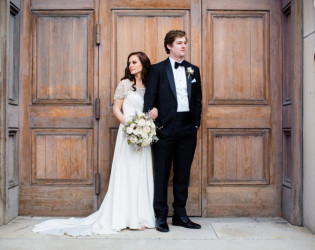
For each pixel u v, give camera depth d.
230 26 3.52
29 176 3.49
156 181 3.13
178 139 3.10
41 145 3.49
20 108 3.49
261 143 3.52
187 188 3.22
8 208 3.27
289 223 3.30
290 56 3.33
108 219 3.11
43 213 3.49
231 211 3.50
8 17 3.21
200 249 2.64
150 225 3.13
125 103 3.17
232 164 3.52
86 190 3.48
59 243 2.75
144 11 3.50
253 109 3.51
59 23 3.50
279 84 3.51
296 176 3.21
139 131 2.94
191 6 3.50
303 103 3.20
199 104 3.17
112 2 3.49
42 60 3.49
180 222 3.18
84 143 3.50
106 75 3.49
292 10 3.25
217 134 3.51
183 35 3.08
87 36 3.49
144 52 3.50
